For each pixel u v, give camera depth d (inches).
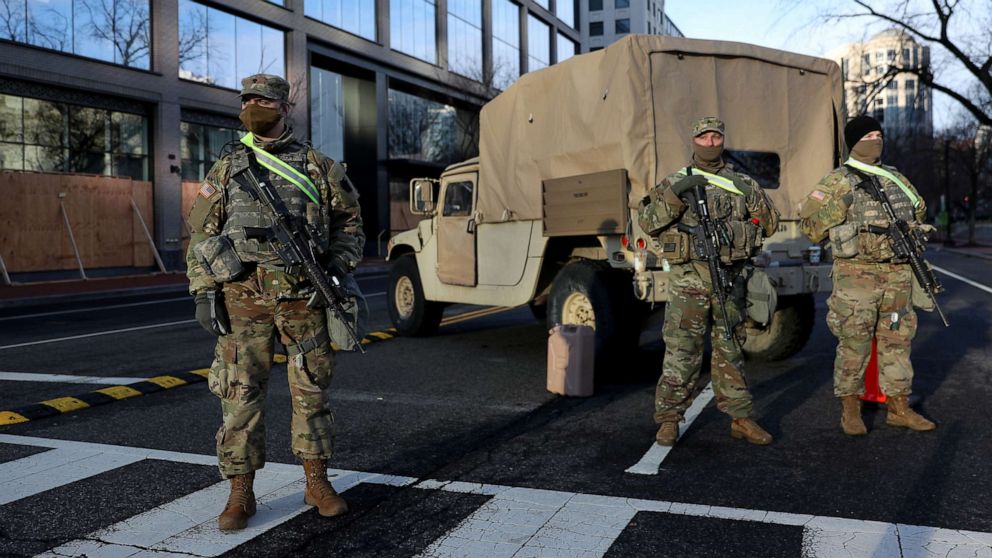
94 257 831.7
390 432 198.7
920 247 184.4
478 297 323.9
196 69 943.0
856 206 184.9
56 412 220.4
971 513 134.8
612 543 124.6
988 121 957.8
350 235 144.3
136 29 869.2
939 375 255.9
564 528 131.3
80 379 272.8
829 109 284.2
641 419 208.2
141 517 139.0
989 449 172.7
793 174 276.2
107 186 842.8
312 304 136.3
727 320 174.6
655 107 248.4
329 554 122.4
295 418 140.3
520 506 142.4
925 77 966.4
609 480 156.9
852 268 187.6
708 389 243.3
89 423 209.5
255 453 134.9
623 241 245.4
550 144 281.3
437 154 1457.9
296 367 138.4
